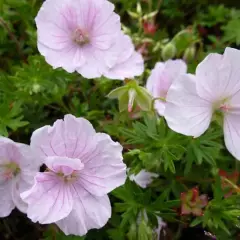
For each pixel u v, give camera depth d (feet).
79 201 0.40
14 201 0.42
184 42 0.58
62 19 0.48
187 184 0.49
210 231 0.47
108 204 0.40
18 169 0.42
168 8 0.66
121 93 0.46
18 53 0.58
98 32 0.49
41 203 0.39
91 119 0.51
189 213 0.44
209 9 0.66
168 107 0.41
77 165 0.39
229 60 0.41
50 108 0.54
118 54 0.49
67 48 0.49
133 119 0.49
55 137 0.39
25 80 0.49
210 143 0.45
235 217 0.44
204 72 0.41
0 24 0.57
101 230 0.47
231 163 0.52
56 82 0.50
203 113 0.42
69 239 0.43
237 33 0.61
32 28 0.57
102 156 0.40
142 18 0.61
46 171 0.41
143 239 0.42
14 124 0.46
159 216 0.45
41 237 0.49
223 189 0.45
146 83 0.54
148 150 0.45
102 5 0.48
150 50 0.60
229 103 0.43
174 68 0.51
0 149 0.41
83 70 0.48
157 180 0.48
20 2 0.58
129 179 0.45
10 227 0.49
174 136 0.44
